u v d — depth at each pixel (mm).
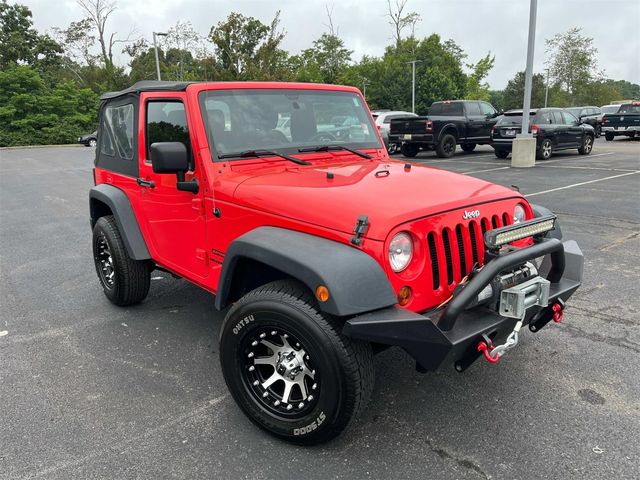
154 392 3258
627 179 11711
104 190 4336
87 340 4027
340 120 3848
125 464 2584
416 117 18031
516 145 14578
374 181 2967
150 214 3893
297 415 2611
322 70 43656
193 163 3270
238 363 2770
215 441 2756
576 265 3031
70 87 41281
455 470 2502
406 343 2311
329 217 2533
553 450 2627
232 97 3387
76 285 5352
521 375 3363
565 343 3797
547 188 10648
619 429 2783
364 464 2555
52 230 8078
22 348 3906
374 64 53250
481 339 2480
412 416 2947
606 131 25453
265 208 2799
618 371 3391
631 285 4953
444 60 51719
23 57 51812
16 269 5965
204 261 3363
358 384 2398
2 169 18828
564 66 65938
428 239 2570
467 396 3141
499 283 2590
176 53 43000
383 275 2357
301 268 2352
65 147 34531
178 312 4562
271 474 2498
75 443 2756
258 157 3340
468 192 2893
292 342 2600
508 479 2434
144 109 3764
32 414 3031
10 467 2568
